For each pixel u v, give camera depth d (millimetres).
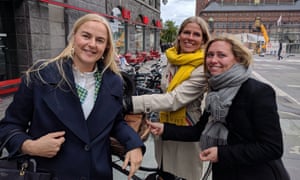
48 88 1212
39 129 1219
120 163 2246
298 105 6898
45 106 1208
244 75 1396
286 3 73062
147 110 1746
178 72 1846
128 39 14836
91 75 1327
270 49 35156
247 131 1398
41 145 1153
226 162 1411
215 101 1437
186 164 1982
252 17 73188
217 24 74875
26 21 5734
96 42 1279
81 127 1219
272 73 14852
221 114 1426
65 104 1210
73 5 7695
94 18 1299
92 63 1318
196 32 1849
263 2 73812
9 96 5410
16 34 5797
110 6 11320
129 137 1357
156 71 6785
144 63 14812
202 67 1773
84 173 1223
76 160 1213
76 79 1300
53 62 1291
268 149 1324
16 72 5945
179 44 2004
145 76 6508
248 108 1383
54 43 7023
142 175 2809
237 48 1444
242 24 73812
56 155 1216
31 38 5812
